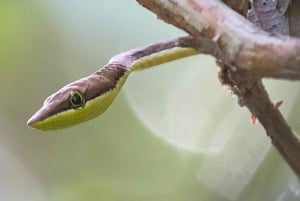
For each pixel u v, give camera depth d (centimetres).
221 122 53
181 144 56
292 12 37
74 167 63
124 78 37
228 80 35
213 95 55
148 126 59
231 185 49
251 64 31
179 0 32
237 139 50
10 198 64
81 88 36
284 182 46
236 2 33
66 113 36
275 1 37
